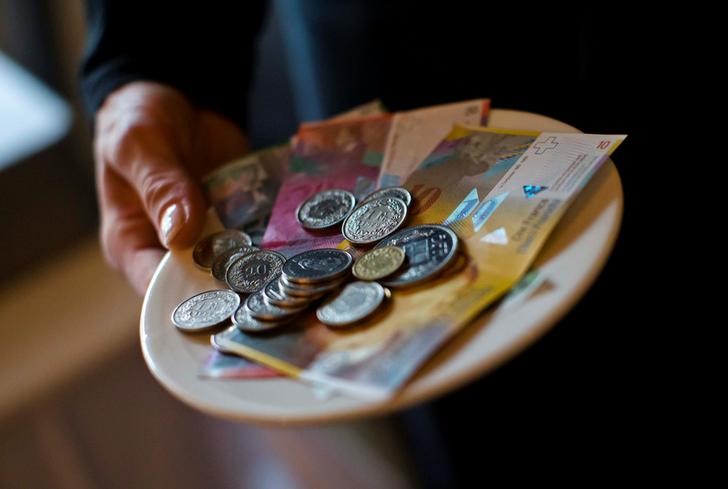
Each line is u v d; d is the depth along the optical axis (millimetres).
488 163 589
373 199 601
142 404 1291
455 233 525
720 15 586
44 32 1562
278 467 1222
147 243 722
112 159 749
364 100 886
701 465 724
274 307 509
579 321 736
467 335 439
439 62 776
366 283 504
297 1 878
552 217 498
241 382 462
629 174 680
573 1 654
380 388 413
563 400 794
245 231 631
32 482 1225
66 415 1241
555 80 707
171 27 872
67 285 1394
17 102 1521
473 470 924
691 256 678
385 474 1140
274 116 1371
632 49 634
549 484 861
